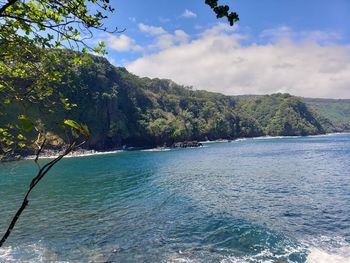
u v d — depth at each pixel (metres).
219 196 35.91
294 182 44.75
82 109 131.62
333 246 19.56
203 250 19.41
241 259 17.98
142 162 81.69
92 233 23.09
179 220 26.00
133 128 152.88
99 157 100.44
